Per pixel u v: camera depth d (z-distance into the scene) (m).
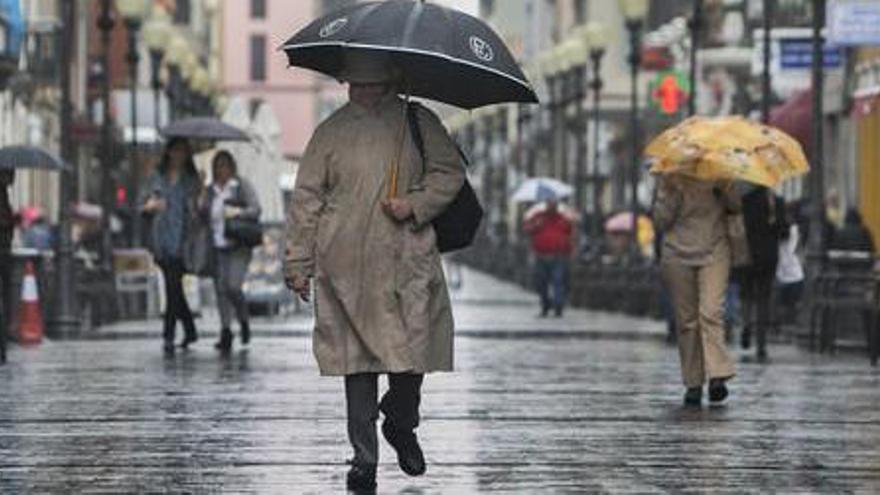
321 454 22.41
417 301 18.28
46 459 22.02
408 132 18.42
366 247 18.22
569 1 153.25
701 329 29.06
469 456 22.31
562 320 64.94
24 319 46.00
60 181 52.34
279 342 46.25
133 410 27.92
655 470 21.14
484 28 18.66
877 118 70.50
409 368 18.19
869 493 19.38
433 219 18.62
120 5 77.00
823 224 49.34
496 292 103.56
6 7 73.06
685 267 29.03
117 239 79.56
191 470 20.97
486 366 38.12
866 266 45.88
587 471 21.02
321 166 18.38
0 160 51.16
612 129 133.88
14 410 27.98
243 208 41.56
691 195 28.89
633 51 78.62
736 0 91.31
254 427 25.48
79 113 112.50
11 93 91.25
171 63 99.31
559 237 70.06
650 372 36.47
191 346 44.47
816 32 51.69
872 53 72.06
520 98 19.19
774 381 34.69
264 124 71.06
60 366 37.44
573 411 28.09
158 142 87.12
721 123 29.83
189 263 41.44
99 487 19.64
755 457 22.42
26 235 67.75
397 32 18.08
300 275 18.39
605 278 77.75
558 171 140.25
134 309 65.69
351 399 18.55
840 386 33.47
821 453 22.86
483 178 172.12
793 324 53.28
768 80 56.56
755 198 41.69
